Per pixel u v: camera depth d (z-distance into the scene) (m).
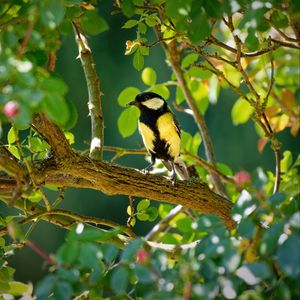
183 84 10.62
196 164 10.88
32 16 4.90
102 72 20.02
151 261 4.85
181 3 5.75
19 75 4.38
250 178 5.09
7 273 7.73
